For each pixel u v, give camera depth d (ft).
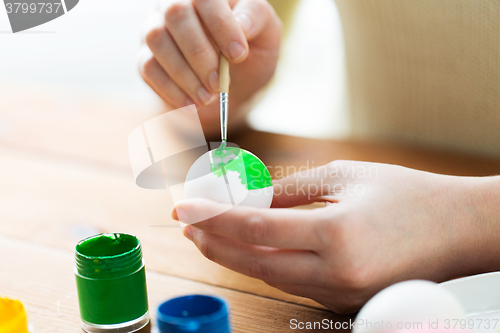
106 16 7.48
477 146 2.93
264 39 2.72
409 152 2.96
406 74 3.01
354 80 3.16
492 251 2.06
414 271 2.01
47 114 3.75
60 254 2.33
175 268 2.27
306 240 1.94
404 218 2.00
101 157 3.01
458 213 2.05
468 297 1.93
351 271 1.94
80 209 2.56
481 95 2.86
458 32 2.81
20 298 2.15
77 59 7.29
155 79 2.52
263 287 2.18
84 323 2.04
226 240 2.04
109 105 3.86
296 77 3.57
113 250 2.10
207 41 2.35
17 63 7.25
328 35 3.88
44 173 2.86
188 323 1.81
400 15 2.92
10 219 2.52
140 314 2.04
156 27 2.42
